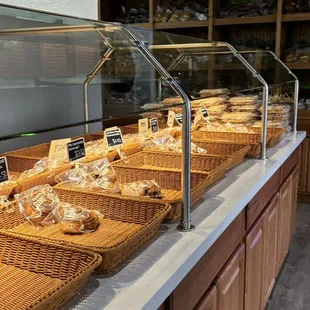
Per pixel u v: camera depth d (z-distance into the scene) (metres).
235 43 4.45
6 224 1.22
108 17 4.77
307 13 3.79
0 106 1.89
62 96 2.11
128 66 2.08
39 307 0.77
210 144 2.11
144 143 2.06
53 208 1.26
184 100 1.28
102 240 1.12
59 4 2.31
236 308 1.65
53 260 0.97
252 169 1.95
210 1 4.11
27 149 1.90
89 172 1.56
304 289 2.46
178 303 1.10
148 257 1.10
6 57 2.03
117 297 0.92
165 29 4.49
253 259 1.82
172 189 1.55
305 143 3.88
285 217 2.47
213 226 1.29
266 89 2.13
